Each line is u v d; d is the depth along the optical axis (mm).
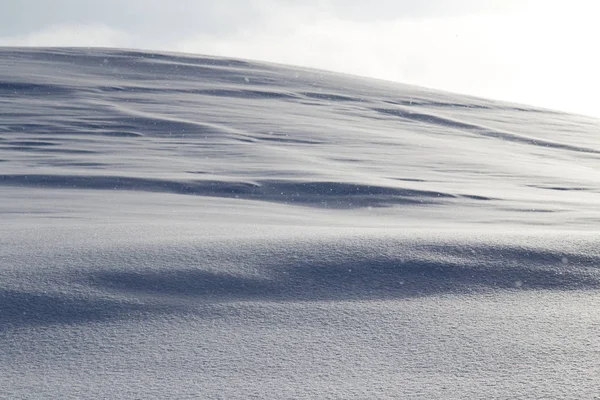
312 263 5922
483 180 19141
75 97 32375
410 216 12906
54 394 3623
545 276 5676
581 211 13734
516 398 3459
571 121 40219
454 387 3625
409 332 4500
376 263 5930
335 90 41406
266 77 43250
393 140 27219
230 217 11531
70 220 10570
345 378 3785
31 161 19062
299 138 26000
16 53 43594
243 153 21828
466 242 6500
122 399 3545
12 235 7461
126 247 6363
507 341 4293
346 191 15727
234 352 4199
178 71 42281
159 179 16297
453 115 37656
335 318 4785
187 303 5082
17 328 4582
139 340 4410
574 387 3570
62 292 5164
